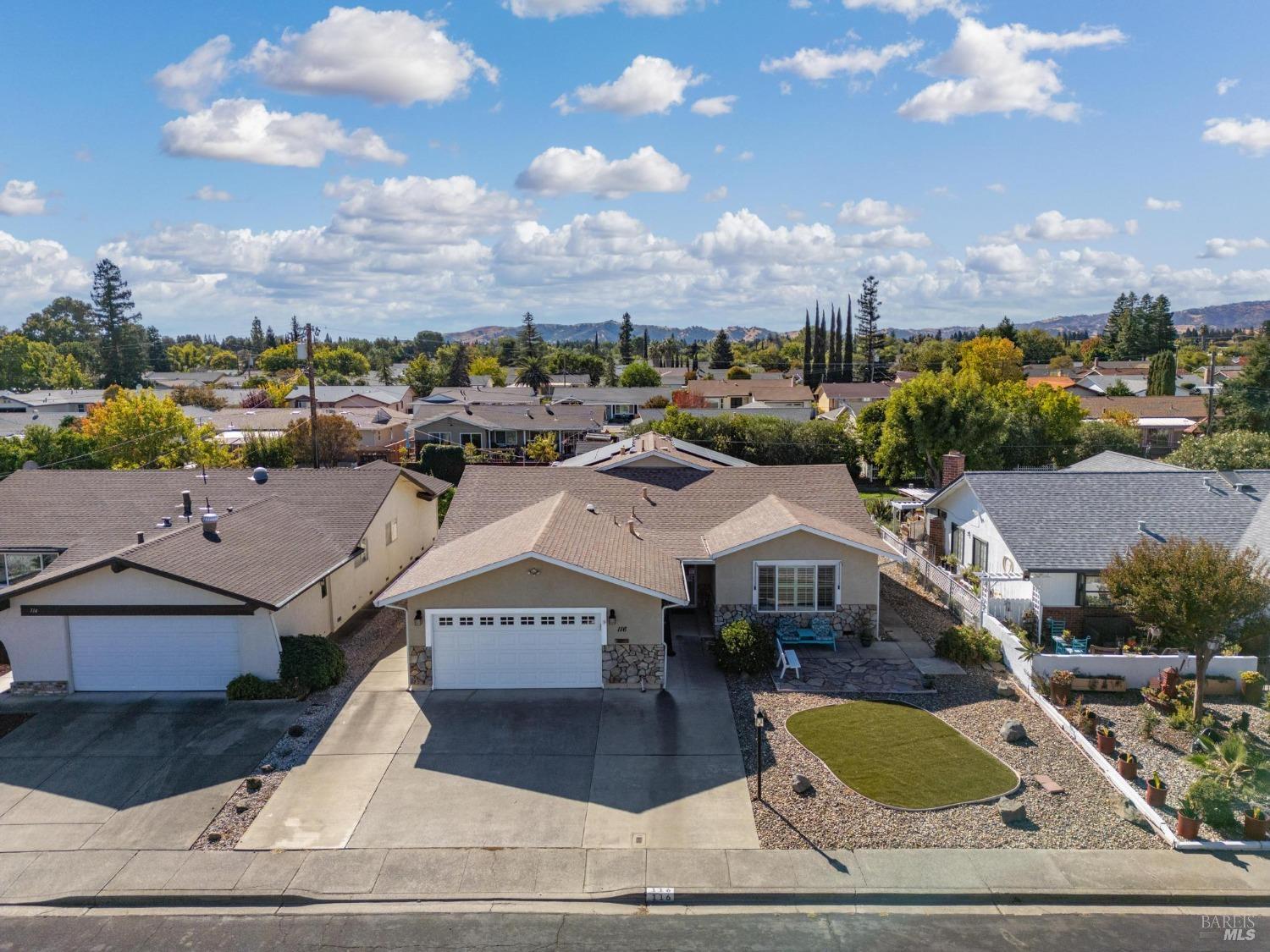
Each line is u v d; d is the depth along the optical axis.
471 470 30.00
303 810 15.45
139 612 20.22
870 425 59.75
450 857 14.05
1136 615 19.03
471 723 18.98
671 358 199.12
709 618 25.98
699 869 13.70
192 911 12.93
